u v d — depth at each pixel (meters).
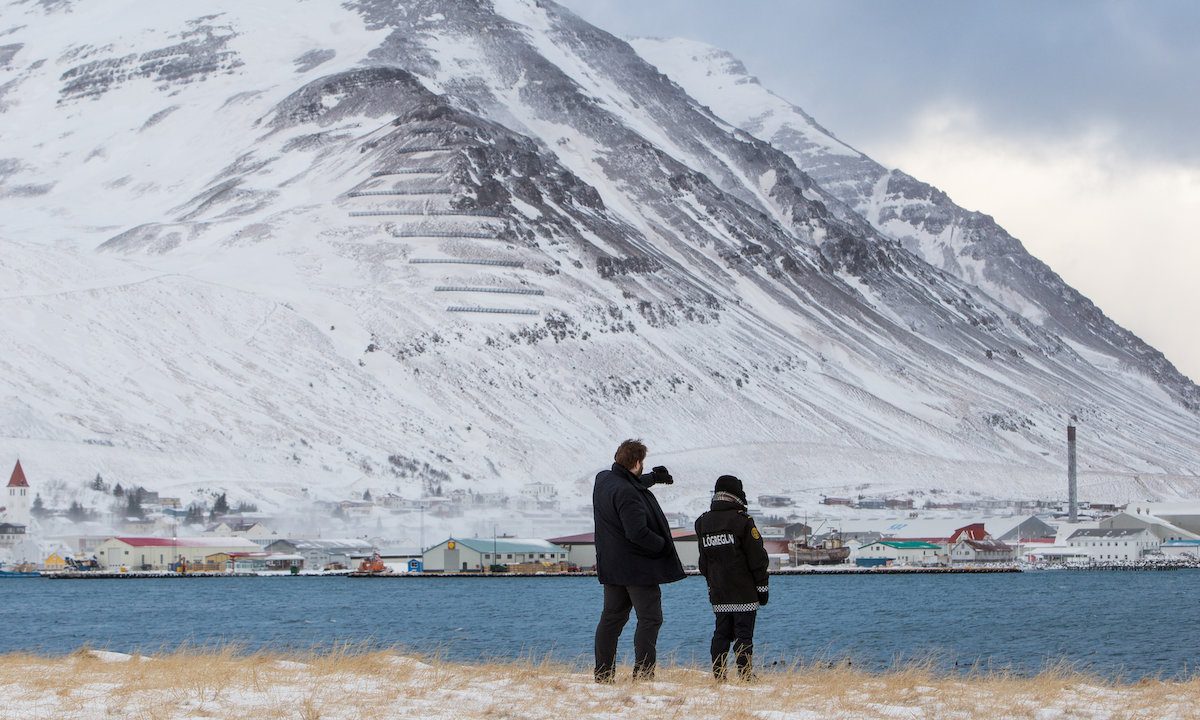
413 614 146.75
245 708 24.27
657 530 28.91
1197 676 34.75
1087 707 27.03
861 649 94.50
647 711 24.58
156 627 130.00
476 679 29.55
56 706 24.36
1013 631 117.88
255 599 187.50
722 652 30.22
